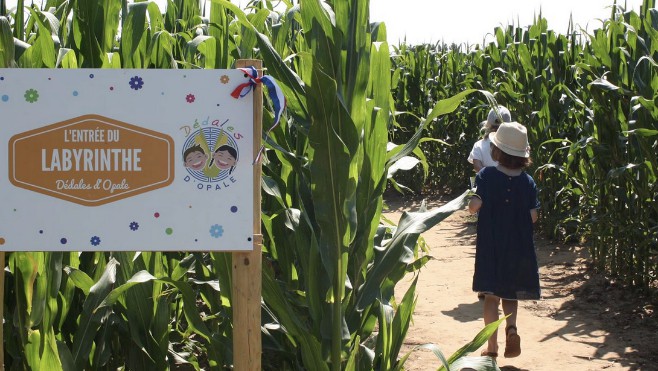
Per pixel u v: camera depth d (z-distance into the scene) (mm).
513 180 5336
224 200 2828
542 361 5535
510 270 5238
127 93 2807
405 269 3701
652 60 6273
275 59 3354
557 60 9820
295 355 3871
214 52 3904
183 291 3432
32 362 3137
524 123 10516
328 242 3363
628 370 5273
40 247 2816
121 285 3363
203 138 2820
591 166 7988
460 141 14391
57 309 3369
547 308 6859
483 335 3643
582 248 9164
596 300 6969
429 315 6750
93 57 3623
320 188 3324
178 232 2830
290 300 3742
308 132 3355
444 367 3564
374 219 3643
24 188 2812
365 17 3557
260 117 2844
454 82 14789
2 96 2799
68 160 2809
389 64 3732
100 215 2816
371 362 3697
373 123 3604
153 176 2818
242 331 2906
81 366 3311
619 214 7375
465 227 11164
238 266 2893
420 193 14930
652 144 6832
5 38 2973
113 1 3711
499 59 12586
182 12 5734
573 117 9602
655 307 6578
